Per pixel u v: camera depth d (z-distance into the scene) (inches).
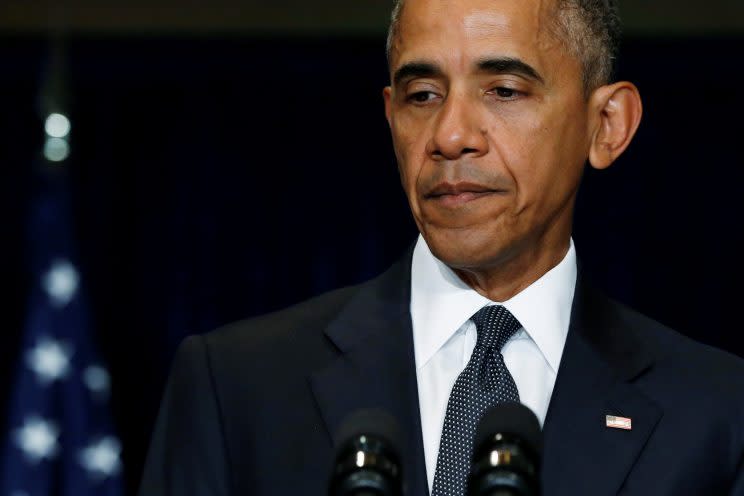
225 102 812.0
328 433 225.9
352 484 153.5
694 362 237.0
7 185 792.3
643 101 805.9
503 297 232.4
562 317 234.2
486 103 216.1
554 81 220.5
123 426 799.1
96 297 804.0
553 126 220.4
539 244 230.2
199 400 238.1
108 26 787.4
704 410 228.5
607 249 818.2
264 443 229.5
